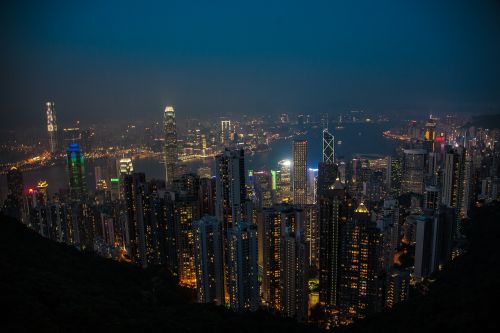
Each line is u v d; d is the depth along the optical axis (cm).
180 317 4966
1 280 4131
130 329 4069
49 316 3669
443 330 4450
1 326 3234
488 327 4056
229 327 5022
